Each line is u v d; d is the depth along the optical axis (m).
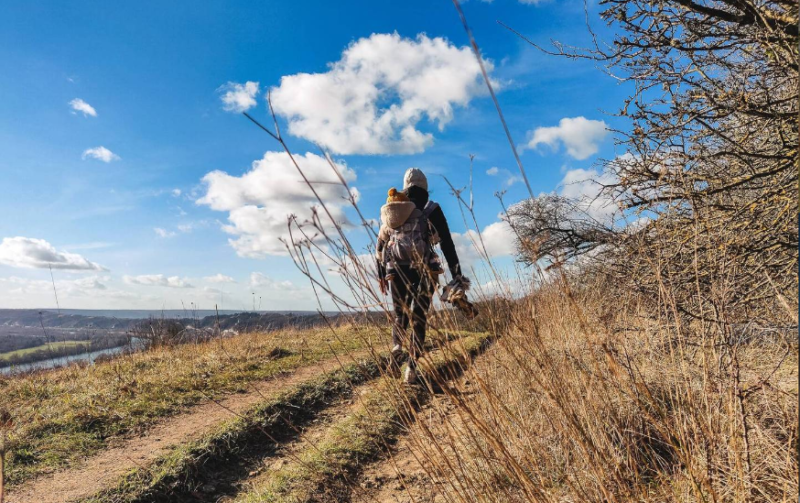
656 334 2.35
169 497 2.51
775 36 2.30
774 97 2.76
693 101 2.93
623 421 2.06
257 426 3.29
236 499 2.54
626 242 3.02
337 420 3.54
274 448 3.17
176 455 2.80
